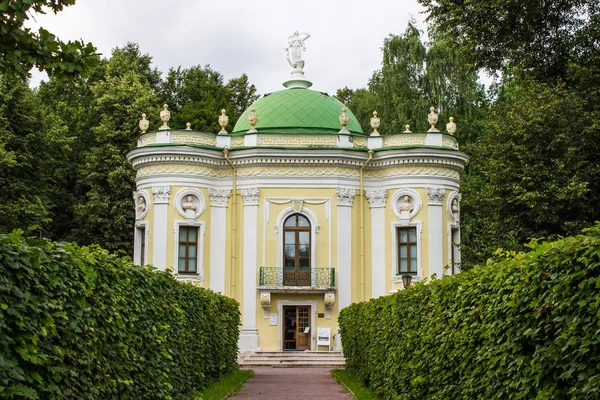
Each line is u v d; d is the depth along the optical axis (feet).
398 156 126.72
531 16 78.48
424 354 44.52
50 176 164.14
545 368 25.39
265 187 126.72
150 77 208.23
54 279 30.35
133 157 129.08
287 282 125.18
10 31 32.65
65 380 30.45
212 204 127.75
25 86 145.38
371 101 188.85
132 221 165.89
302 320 126.00
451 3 81.92
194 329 64.64
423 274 125.08
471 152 126.93
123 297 41.04
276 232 125.90
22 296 26.94
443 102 172.86
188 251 126.00
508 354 28.86
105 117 169.07
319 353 119.34
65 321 31.07
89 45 35.04
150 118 170.30
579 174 90.74
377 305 66.74
